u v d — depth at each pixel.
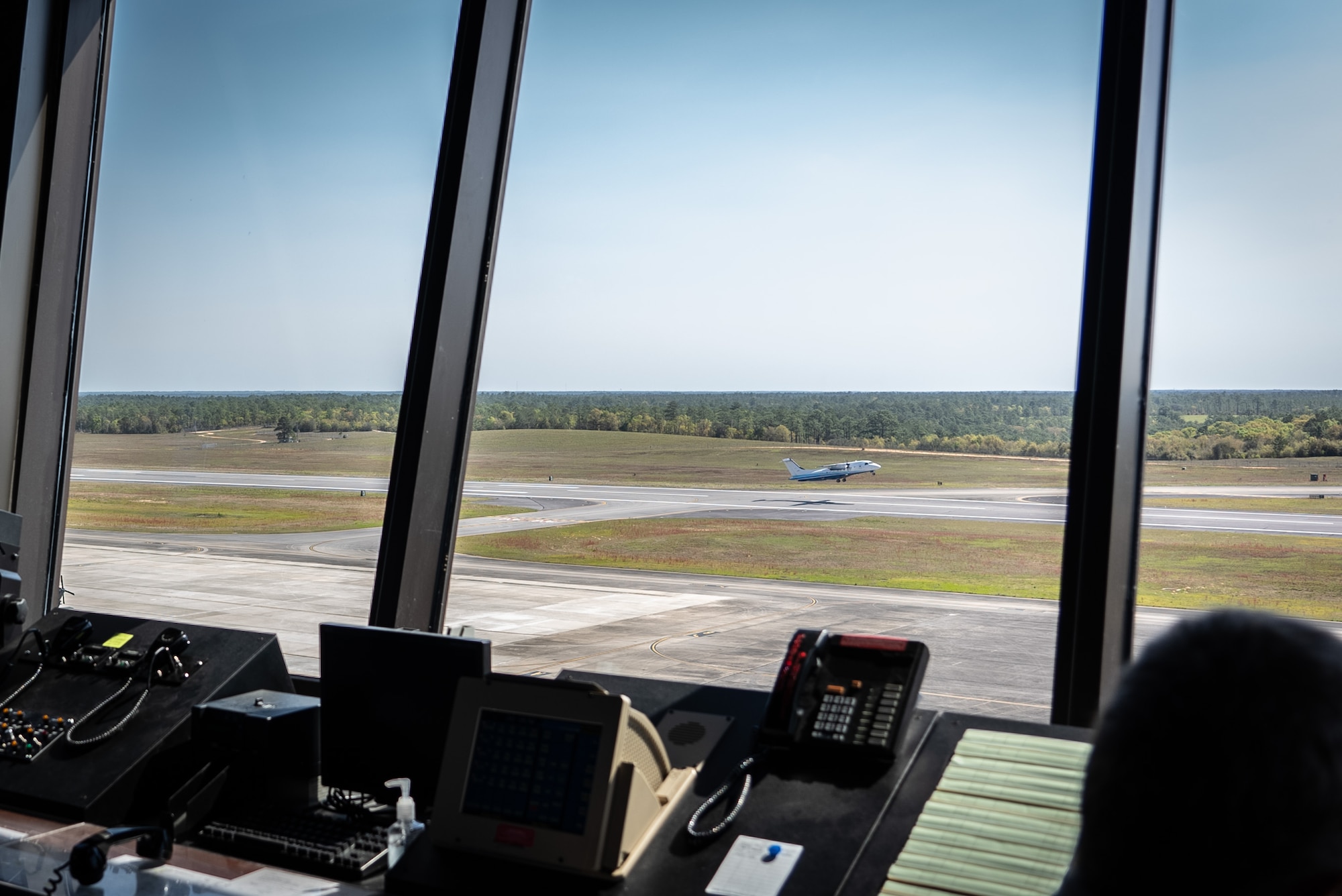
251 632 2.30
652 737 1.62
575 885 1.48
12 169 3.08
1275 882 0.49
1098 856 0.54
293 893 1.62
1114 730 0.55
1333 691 0.50
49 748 2.06
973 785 1.55
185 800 1.91
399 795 1.86
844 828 1.52
